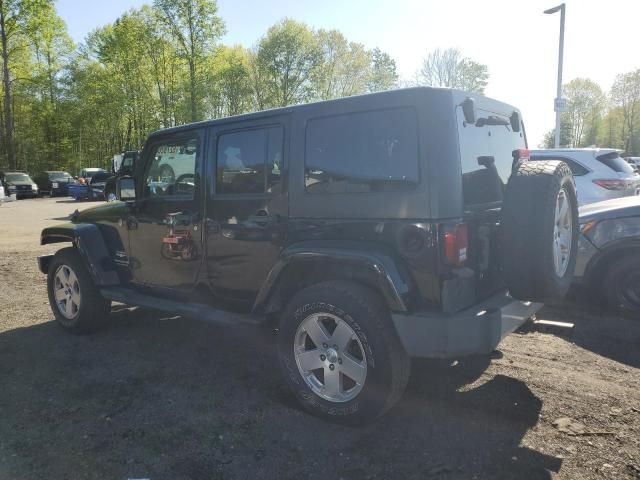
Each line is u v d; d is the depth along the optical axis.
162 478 2.66
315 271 3.47
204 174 3.99
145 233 4.57
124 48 41.09
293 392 3.38
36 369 4.17
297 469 2.72
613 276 5.20
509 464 2.72
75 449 2.95
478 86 36.81
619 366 4.01
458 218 2.92
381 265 2.91
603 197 7.71
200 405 3.49
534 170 3.03
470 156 3.16
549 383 3.71
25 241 11.84
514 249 2.93
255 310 3.66
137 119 44.47
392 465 2.74
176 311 4.12
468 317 2.85
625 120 61.97
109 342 4.82
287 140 3.50
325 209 3.30
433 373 3.93
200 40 37.41
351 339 3.08
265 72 44.94
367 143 3.14
